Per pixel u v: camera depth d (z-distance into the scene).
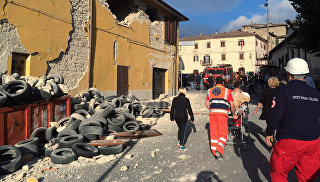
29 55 8.42
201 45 54.31
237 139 6.55
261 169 4.32
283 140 2.58
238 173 4.17
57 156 4.84
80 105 7.72
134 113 10.25
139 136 6.93
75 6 10.37
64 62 9.83
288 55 28.86
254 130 7.48
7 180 4.03
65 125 6.25
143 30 15.45
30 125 5.57
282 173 2.68
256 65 50.12
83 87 10.67
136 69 14.70
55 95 6.50
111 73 12.51
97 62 11.57
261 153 5.25
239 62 51.03
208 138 6.77
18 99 5.17
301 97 2.59
